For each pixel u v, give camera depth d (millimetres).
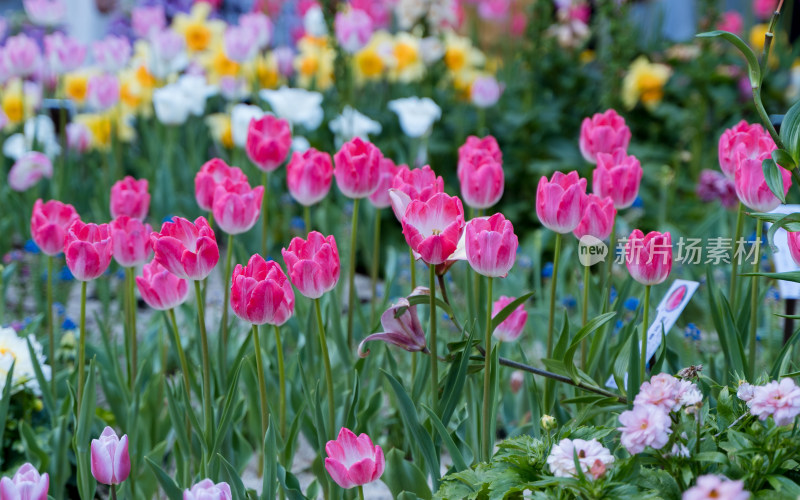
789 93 7340
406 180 2494
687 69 7309
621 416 1724
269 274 2137
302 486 3125
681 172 7113
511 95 7422
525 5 8133
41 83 6449
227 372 2943
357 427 2770
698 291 3791
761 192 2322
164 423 3066
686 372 2084
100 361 3182
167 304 2422
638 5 8633
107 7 8664
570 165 6512
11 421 3018
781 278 1896
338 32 5500
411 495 2244
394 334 2236
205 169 2930
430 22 7273
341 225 5234
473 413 2621
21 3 9812
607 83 6844
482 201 2678
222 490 1909
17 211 5156
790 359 2402
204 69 7129
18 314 4594
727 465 1805
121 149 6684
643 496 1710
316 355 3094
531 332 3842
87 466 2455
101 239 2484
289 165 2889
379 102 7270
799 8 9344
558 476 1791
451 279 4883
